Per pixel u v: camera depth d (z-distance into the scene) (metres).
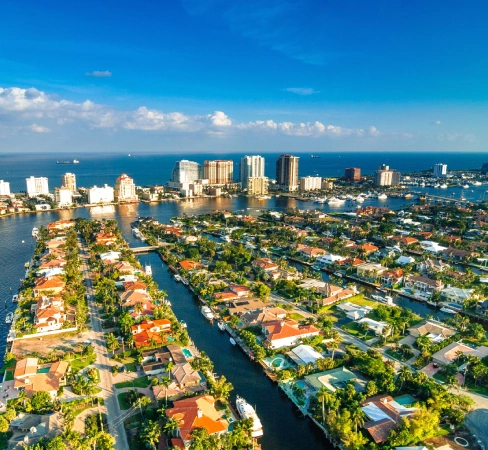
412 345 185.00
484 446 121.00
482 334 189.75
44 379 148.38
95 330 198.00
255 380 159.62
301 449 125.06
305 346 176.50
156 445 120.75
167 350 173.00
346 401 136.50
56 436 119.25
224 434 121.88
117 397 144.38
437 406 132.12
